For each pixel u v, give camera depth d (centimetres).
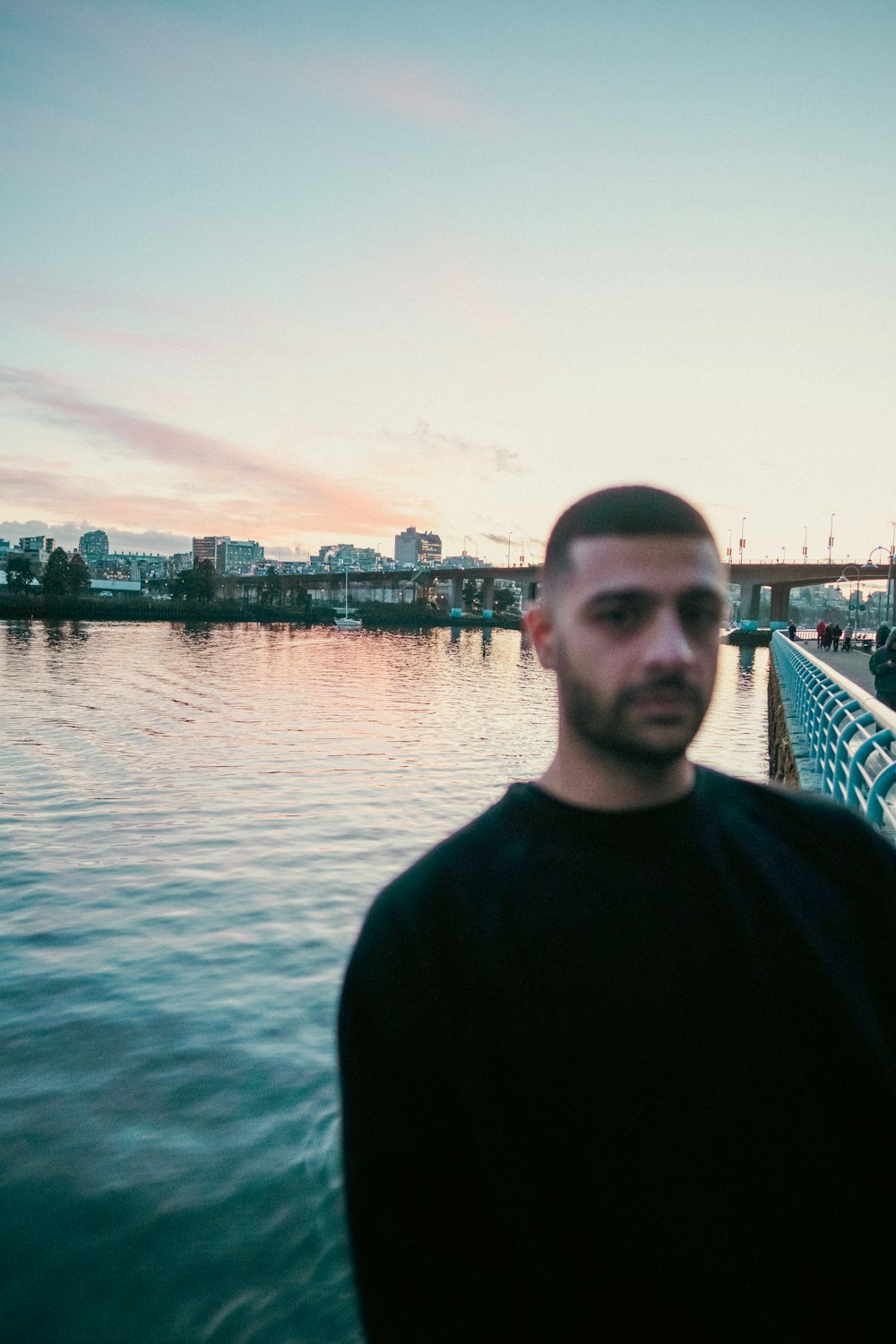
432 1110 102
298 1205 525
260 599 18825
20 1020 789
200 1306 446
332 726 3266
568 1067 95
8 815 1683
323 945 1001
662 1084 94
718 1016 94
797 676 1383
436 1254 102
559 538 106
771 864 103
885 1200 96
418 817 1767
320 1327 436
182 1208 525
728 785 113
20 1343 429
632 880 98
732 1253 92
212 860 1385
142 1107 640
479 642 12394
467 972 100
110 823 1634
